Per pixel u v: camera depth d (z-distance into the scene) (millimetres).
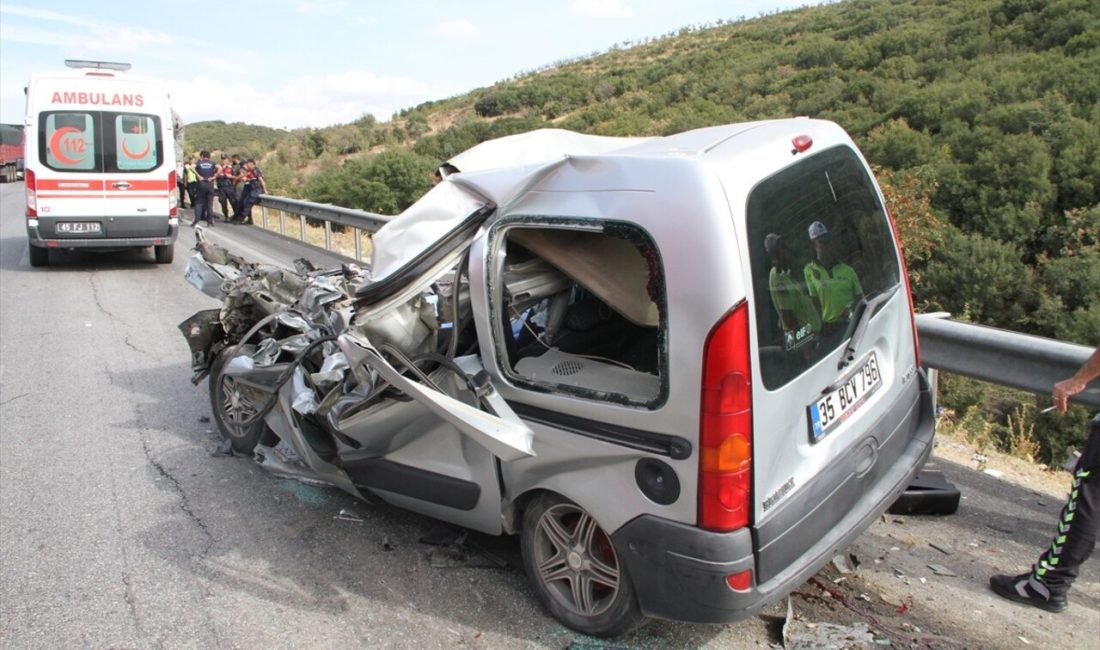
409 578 3736
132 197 12305
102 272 12305
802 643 3184
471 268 3221
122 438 5488
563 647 3205
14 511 4445
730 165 2680
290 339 4691
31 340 8078
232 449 5215
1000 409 9844
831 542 2961
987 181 23969
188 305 9719
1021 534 4031
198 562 3910
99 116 12023
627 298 2979
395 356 3328
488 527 3512
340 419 3744
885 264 3420
